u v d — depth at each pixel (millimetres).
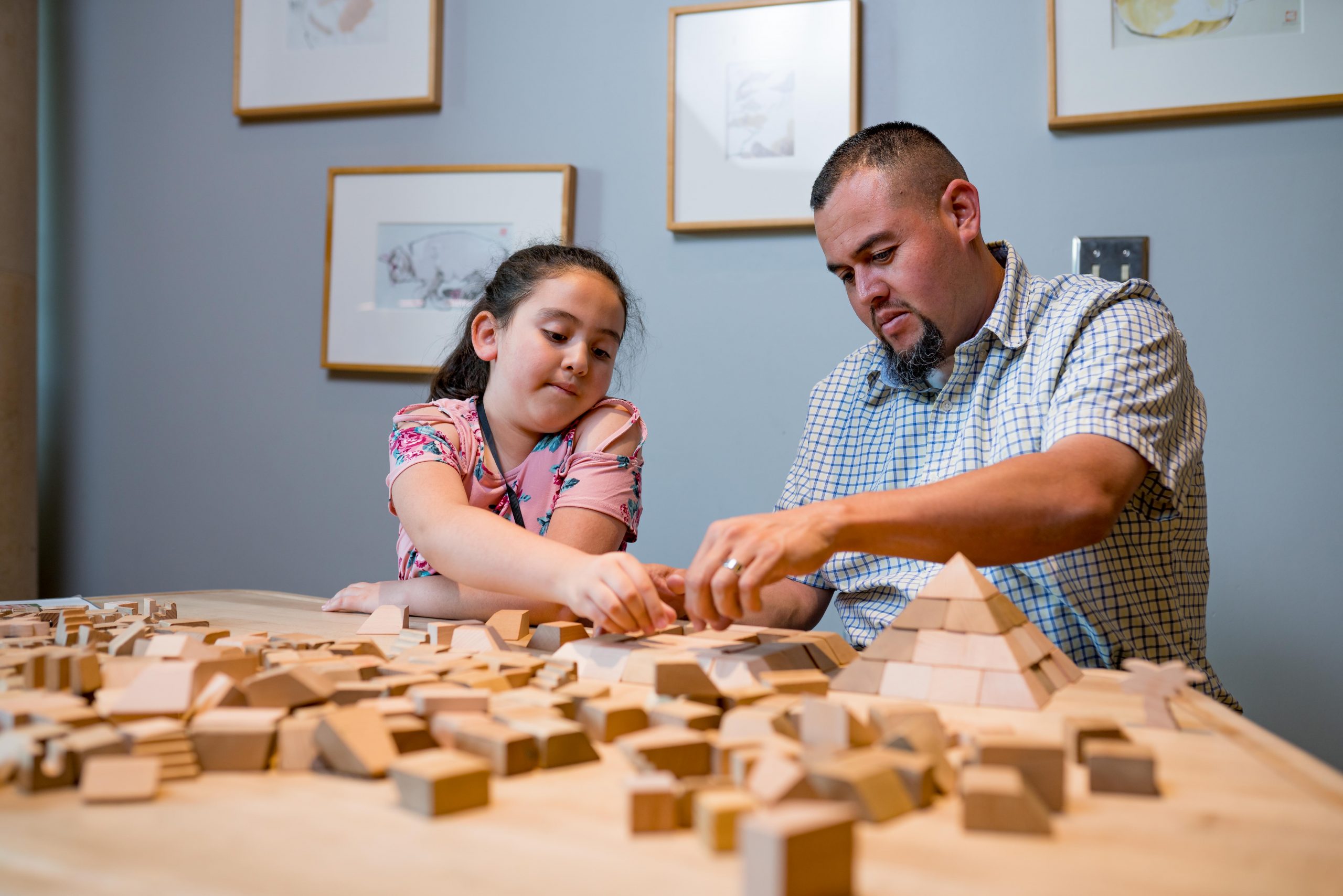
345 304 2010
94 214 2223
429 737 523
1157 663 1087
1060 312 1159
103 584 2184
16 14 2037
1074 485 867
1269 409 1552
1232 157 1577
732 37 1797
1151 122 1611
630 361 1847
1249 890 350
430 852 390
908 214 1173
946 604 656
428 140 1992
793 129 1767
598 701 581
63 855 384
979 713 602
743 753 453
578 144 1903
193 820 426
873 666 656
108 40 2221
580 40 1905
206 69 2152
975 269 1211
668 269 1844
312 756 504
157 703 549
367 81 2012
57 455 2227
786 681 633
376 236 1994
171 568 2137
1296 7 1547
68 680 619
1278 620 1536
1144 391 994
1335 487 1521
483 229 1937
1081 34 1627
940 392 1256
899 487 1288
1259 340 1560
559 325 1201
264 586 2070
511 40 1945
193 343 2143
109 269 2207
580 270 1229
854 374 1429
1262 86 1556
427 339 1964
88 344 2219
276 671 577
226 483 2107
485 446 1258
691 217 1815
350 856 385
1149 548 1104
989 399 1198
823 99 1752
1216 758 520
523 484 1247
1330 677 1513
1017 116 1668
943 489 844
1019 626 681
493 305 1293
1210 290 1582
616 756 533
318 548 2039
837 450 1395
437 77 1976
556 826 421
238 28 2086
